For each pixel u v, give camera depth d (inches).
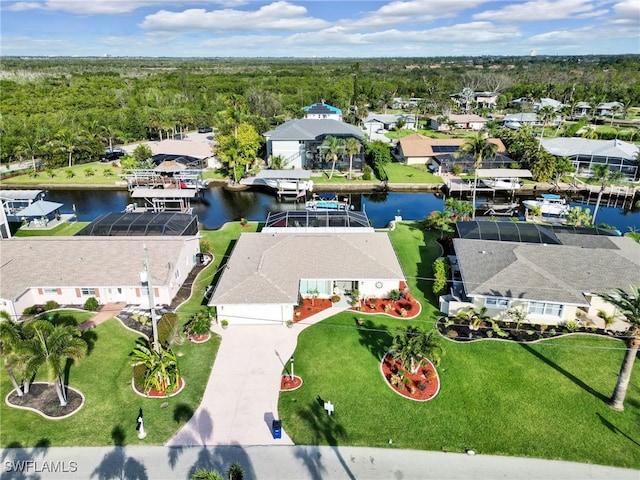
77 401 1148.5
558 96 7096.5
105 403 1145.4
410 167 3777.1
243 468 971.9
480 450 1031.0
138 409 1128.8
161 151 3553.2
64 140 3627.0
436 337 1424.7
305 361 1317.7
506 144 3922.2
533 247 1721.2
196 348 1368.1
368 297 1660.9
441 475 966.4
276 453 1011.3
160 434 1055.0
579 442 1056.8
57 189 3260.3
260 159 3937.0
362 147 3631.9
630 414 1138.0
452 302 1534.2
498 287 1498.5
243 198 3083.2
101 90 6358.3
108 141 4453.7
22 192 2628.0
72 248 1656.0
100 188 3265.3
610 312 1524.4
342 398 1177.4
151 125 4630.9
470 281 1537.9
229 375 1256.2
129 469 963.3
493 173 3139.8
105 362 1298.0
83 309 1555.1
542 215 2667.3
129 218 1995.6
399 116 5728.3
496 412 1140.5
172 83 7342.5
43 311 1537.9
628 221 2709.2
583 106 6200.8
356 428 1084.5
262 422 1097.4
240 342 1400.1
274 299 1444.4
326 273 1600.6
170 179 3287.4
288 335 1437.0
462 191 3169.3
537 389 1218.0
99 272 1569.9
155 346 1228.5
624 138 4601.4
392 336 1438.2
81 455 995.9
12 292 1483.8
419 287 1755.7
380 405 1155.3
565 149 3634.4
